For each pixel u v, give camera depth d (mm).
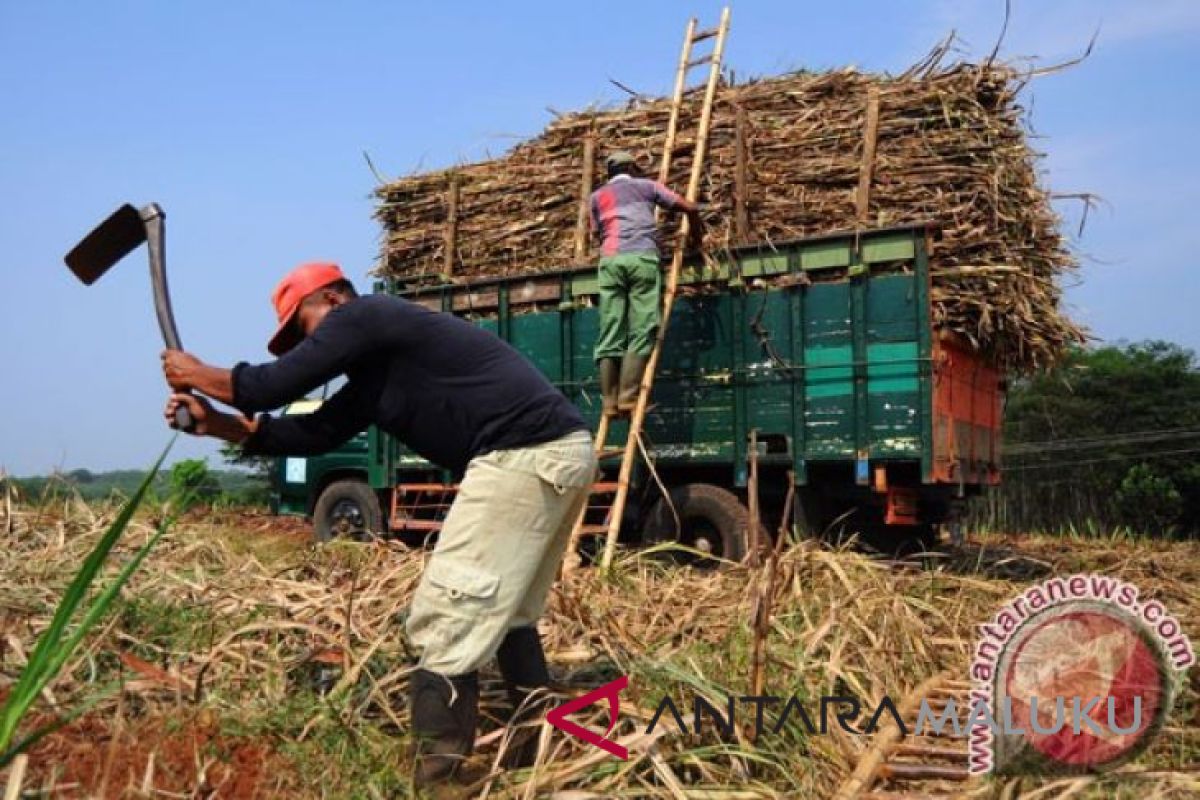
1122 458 16125
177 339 3350
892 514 6891
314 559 5918
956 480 6965
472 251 8844
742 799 2848
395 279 8969
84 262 3541
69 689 3301
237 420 3359
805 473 6996
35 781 2580
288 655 3857
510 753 3209
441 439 3230
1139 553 9430
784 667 3779
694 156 7656
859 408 6828
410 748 3055
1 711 2656
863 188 7223
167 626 4086
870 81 7586
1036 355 7484
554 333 8078
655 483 7684
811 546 5703
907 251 6746
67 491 5988
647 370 7164
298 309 3455
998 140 7117
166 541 5562
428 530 8648
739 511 7168
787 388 7105
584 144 8484
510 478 3098
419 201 9156
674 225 7816
